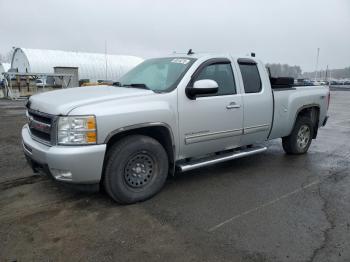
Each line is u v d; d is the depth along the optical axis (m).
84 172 3.69
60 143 3.69
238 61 5.25
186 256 3.02
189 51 5.38
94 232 3.43
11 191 4.52
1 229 3.47
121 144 3.98
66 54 47.53
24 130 4.64
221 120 4.86
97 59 49.06
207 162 4.79
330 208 4.09
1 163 5.84
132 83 5.03
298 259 2.99
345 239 3.34
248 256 3.03
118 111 3.83
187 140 4.55
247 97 5.20
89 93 4.27
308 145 6.85
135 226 3.57
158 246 3.18
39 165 4.08
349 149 7.37
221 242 3.26
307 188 4.79
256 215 3.87
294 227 3.58
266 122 5.61
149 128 4.24
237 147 5.33
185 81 4.49
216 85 4.36
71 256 3.00
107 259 2.96
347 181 5.12
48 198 4.29
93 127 3.67
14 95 24.19
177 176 5.28
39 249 3.11
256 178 5.21
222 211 3.97
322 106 6.88
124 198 4.06
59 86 26.67
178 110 4.39
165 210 3.98
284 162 6.18
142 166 4.20
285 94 5.93
